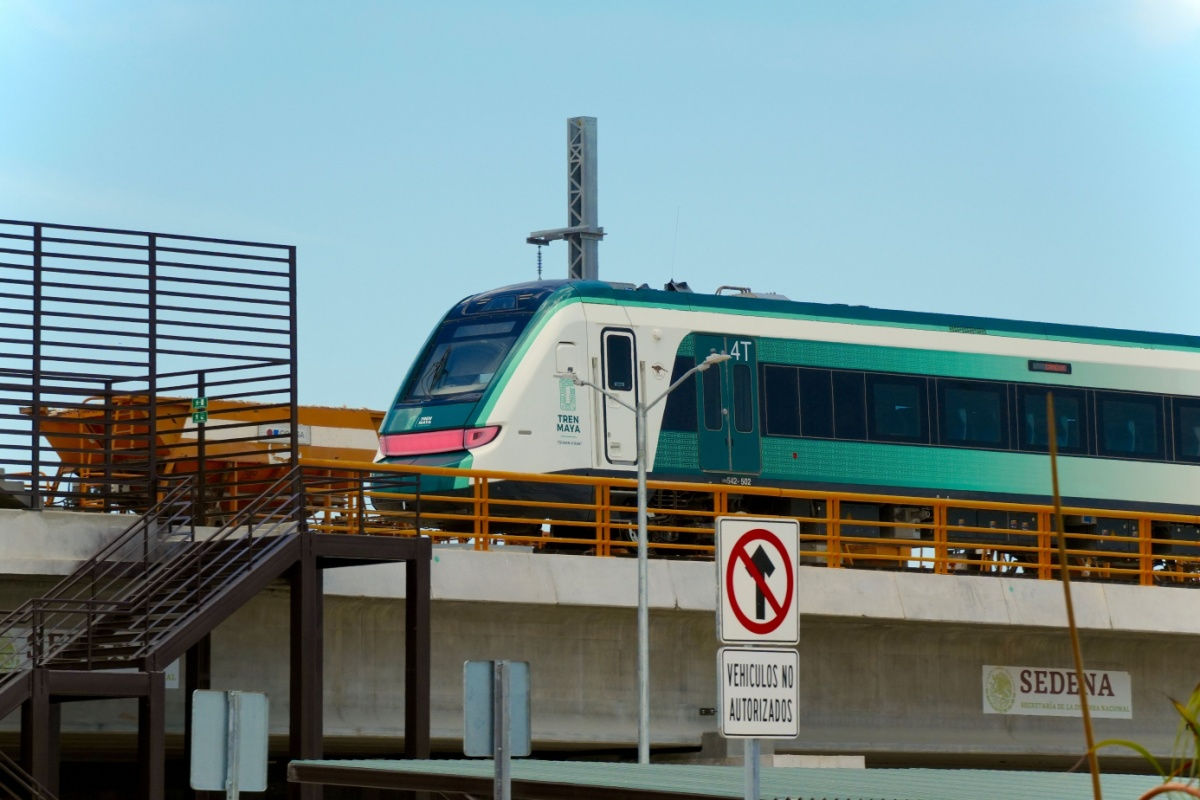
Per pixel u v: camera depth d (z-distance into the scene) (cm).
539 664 8556
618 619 8681
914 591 9144
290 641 7425
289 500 7506
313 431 11294
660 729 8794
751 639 3334
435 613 8319
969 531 10006
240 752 4506
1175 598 9769
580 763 5538
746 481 10200
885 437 10631
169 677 7762
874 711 9256
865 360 10662
